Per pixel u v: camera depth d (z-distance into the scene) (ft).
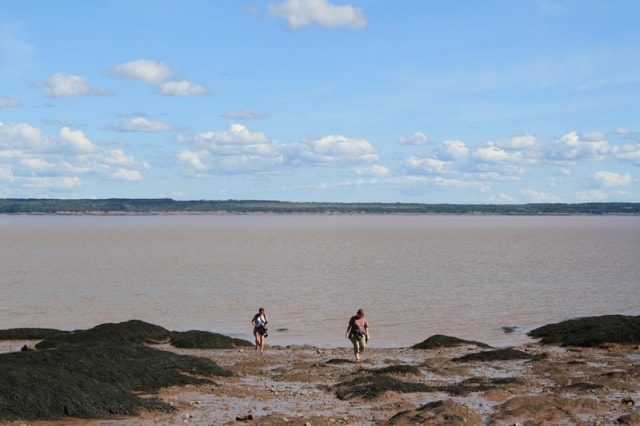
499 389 76.33
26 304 186.09
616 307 182.29
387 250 428.56
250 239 575.79
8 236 602.85
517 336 139.85
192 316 168.55
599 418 64.75
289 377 86.02
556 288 222.28
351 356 108.88
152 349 92.79
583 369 91.97
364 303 188.34
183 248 447.01
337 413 66.59
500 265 311.06
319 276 261.85
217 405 69.87
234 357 107.04
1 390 62.64
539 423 62.28
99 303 189.47
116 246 465.06
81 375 70.90
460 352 114.21
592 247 451.53
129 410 65.00
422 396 73.87
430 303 188.34
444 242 525.34
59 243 494.59
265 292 212.84
